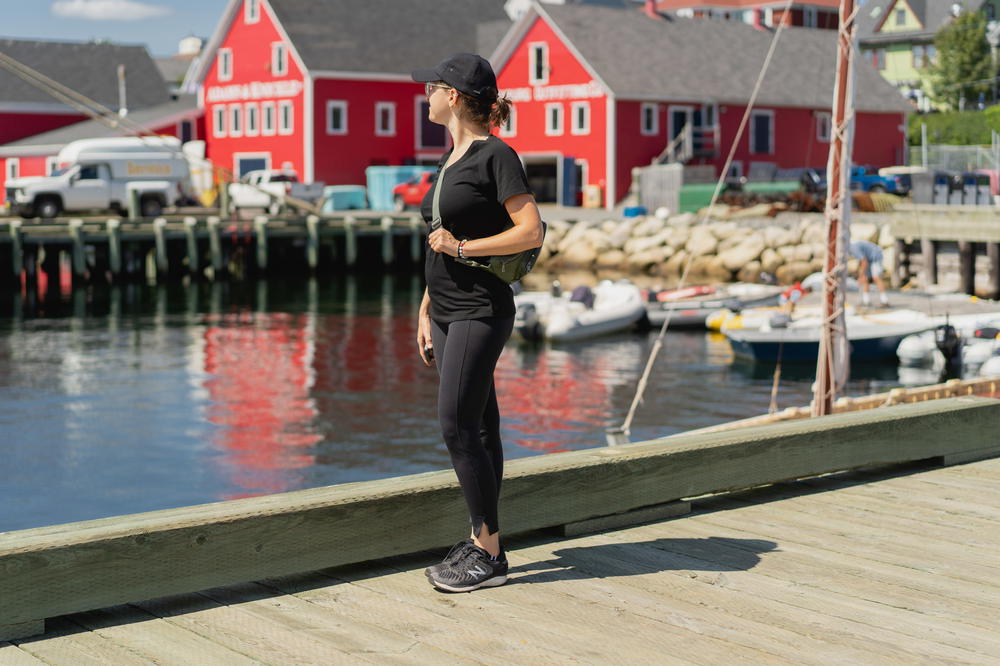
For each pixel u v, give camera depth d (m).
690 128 51.09
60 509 12.07
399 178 52.44
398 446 14.96
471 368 4.48
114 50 70.88
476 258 4.38
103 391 19.22
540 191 54.56
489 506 4.66
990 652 4.05
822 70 58.94
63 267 45.44
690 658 3.97
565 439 15.47
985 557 5.17
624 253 44.66
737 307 26.03
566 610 4.45
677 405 17.94
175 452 14.64
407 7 60.91
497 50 54.03
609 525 5.63
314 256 43.16
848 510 5.99
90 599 4.25
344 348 24.58
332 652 4.00
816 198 43.78
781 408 17.62
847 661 3.95
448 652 4.01
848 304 24.09
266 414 17.16
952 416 7.10
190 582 4.48
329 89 55.19
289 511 4.70
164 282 40.75
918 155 40.44
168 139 46.16
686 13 89.62
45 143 59.81
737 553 5.21
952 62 72.81
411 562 5.07
